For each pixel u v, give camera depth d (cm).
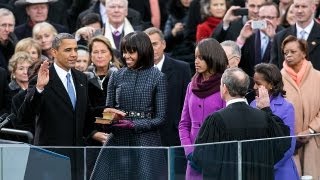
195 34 3750
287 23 3644
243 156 2577
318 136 2703
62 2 3878
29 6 3738
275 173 2638
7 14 3559
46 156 2475
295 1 3347
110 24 3581
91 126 2855
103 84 3014
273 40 3341
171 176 2577
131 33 2800
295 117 3002
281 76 2800
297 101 3005
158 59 3178
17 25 3856
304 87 3017
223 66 2780
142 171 2592
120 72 2819
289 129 2697
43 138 2797
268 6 3488
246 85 2584
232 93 2586
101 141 2845
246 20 3572
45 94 2794
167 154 2578
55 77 2811
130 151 2600
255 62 3425
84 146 2775
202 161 2550
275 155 2620
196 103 2777
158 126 2770
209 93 2770
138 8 4006
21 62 3241
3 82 3244
